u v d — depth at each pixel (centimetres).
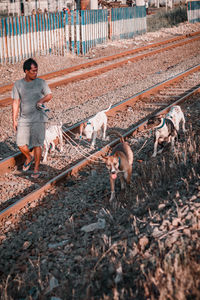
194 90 1241
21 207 604
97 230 518
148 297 361
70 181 689
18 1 3384
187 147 745
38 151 703
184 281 358
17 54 1847
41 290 416
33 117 677
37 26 1948
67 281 418
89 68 1786
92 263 442
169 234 439
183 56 2011
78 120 1018
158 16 3794
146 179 651
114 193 604
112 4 3025
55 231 535
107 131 948
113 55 2014
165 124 734
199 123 924
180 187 571
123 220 530
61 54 2077
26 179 711
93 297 383
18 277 441
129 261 418
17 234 539
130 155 618
